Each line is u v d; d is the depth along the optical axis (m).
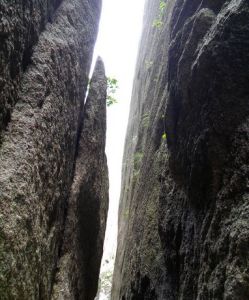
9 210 4.35
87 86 9.66
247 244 3.99
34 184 5.18
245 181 4.43
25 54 5.84
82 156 8.34
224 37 5.30
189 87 6.14
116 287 13.73
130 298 9.34
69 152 7.58
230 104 5.06
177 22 7.64
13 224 4.33
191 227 5.84
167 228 7.04
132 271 9.48
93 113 9.20
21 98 5.45
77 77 8.20
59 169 6.69
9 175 4.55
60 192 6.75
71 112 7.71
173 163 7.01
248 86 4.97
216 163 5.08
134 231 10.53
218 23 5.48
